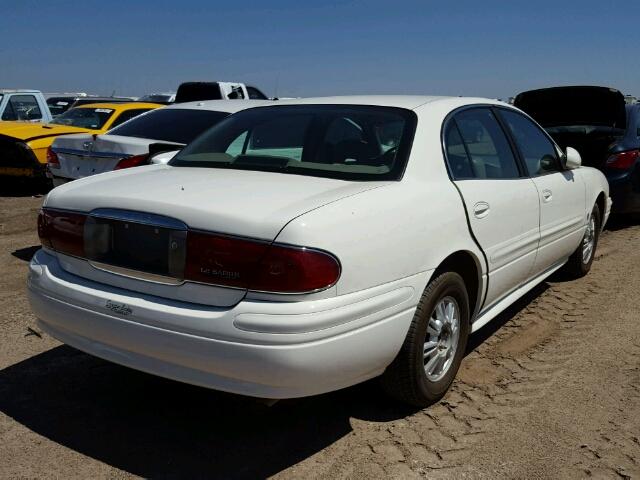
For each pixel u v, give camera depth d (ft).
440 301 10.98
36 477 9.29
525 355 13.80
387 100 12.86
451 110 12.69
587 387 12.26
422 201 10.52
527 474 9.48
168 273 9.25
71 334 10.50
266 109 13.69
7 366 12.88
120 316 9.48
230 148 12.83
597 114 28.35
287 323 8.49
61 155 22.90
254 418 11.05
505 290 13.79
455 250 11.05
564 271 19.22
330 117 12.32
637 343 14.47
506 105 14.98
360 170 10.82
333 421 10.94
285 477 9.37
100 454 9.91
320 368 8.83
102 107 36.19
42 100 45.14
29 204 31.68
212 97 50.08
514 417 11.11
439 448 10.13
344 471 9.52
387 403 11.51
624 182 25.43
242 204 9.23
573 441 10.36
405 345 10.35
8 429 10.55
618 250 23.36
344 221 9.12
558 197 15.60
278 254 8.59
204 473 9.45
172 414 11.15
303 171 11.07
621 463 9.77
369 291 9.33
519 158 14.28
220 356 8.74
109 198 10.00
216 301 8.94
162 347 9.16
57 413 11.10
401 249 9.83
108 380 12.38
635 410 11.39
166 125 23.86
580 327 15.47
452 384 12.34
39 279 10.64
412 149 11.14
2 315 15.67
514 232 13.25
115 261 9.80
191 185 10.34
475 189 11.96
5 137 31.99
